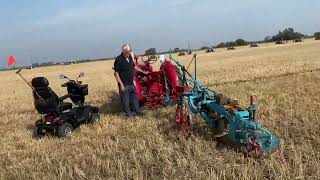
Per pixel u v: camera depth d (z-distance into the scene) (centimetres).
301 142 361
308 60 1344
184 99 454
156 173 326
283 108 490
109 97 772
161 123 468
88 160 369
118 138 426
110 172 332
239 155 338
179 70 588
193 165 321
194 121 420
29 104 801
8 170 366
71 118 483
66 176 334
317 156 322
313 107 487
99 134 454
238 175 302
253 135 327
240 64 1458
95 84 1114
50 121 468
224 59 2048
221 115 384
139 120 500
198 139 385
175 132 418
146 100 565
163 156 349
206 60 2108
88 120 513
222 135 380
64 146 422
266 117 457
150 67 597
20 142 461
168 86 571
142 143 394
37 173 345
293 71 967
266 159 320
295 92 605
